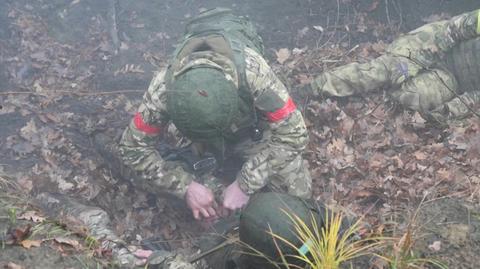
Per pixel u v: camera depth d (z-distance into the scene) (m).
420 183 4.27
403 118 5.03
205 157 4.24
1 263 2.82
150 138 4.03
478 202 3.69
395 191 4.25
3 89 5.84
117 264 3.20
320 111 5.17
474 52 4.95
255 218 2.70
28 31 6.53
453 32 5.01
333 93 5.25
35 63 6.18
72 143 5.05
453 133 4.69
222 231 3.48
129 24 6.68
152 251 3.44
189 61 3.64
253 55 3.81
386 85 5.29
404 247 3.01
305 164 4.59
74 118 5.39
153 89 3.85
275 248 2.65
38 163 4.86
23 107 5.50
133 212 4.49
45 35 6.57
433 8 6.38
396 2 6.47
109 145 4.81
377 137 4.94
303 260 2.66
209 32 3.89
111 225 4.33
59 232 3.19
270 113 3.88
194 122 3.52
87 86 5.96
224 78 3.57
